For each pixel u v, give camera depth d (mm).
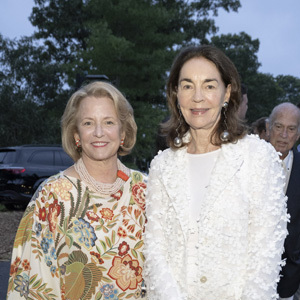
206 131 2150
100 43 19328
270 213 1914
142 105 20953
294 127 3424
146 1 20969
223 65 2094
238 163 1989
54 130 22203
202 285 1933
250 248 1927
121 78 20750
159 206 2188
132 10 20156
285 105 3473
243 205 1940
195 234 2012
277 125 3434
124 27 21000
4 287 5164
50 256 2189
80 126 2332
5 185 10203
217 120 2146
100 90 2352
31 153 10578
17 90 22328
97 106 2307
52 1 26906
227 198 1967
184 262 1997
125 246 2287
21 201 10281
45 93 26047
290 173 3207
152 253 2088
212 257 1934
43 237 2203
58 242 2213
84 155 2354
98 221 2268
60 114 24922
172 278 2004
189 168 2154
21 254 2223
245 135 2105
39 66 25359
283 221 1953
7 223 8984
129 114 2414
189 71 2100
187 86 2117
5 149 10672
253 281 1854
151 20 20766
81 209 2262
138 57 20047
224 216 1943
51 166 10633
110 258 2250
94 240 2240
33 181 10367
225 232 1938
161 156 2285
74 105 2361
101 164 2334
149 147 20062
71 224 2238
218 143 2107
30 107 21328
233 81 2115
